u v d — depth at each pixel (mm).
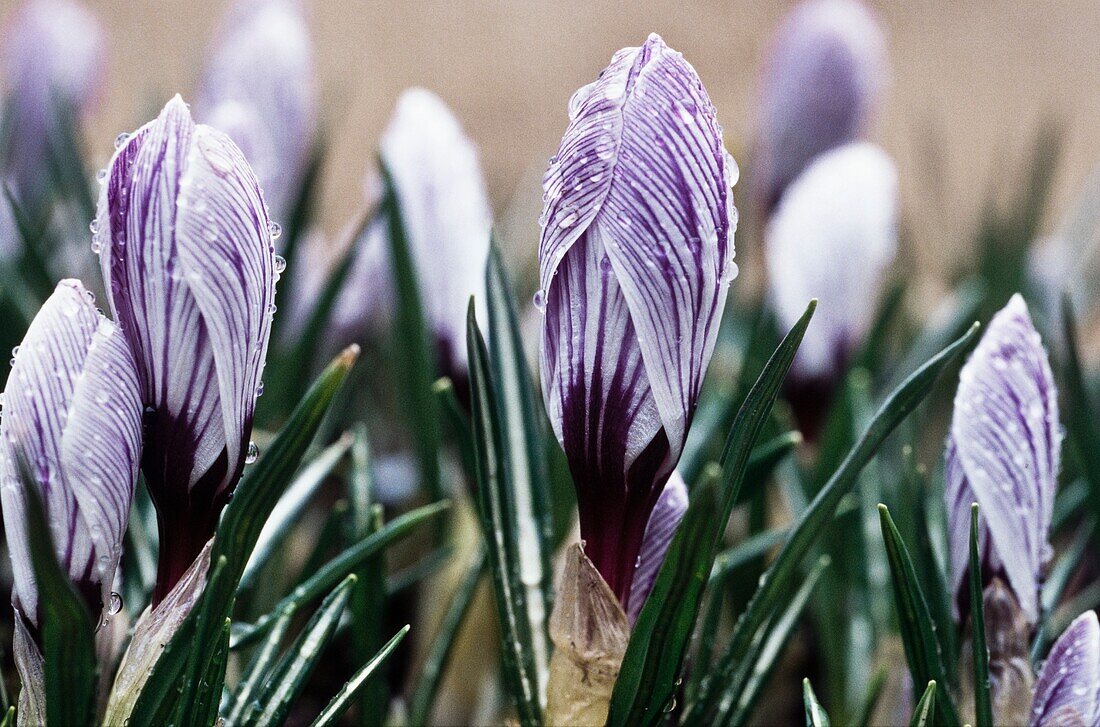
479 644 402
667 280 300
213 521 306
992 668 329
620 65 301
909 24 1522
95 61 626
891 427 325
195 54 685
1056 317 675
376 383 551
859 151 462
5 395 297
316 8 1442
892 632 370
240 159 299
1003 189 1210
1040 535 327
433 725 400
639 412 305
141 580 357
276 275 307
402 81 1323
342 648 419
